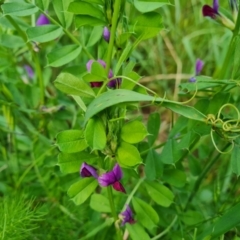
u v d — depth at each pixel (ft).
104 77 1.20
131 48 1.24
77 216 1.61
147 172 1.44
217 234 1.33
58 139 1.22
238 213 1.32
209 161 1.62
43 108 1.65
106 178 1.25
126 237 1.51
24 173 1.65
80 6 1.27
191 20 2.38
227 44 2.10
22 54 1.72
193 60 2.16
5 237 1.42
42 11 1.38
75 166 1.28
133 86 1.22
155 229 1.54
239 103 1.43
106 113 1.19
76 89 1.19
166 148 1.41
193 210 1.60
